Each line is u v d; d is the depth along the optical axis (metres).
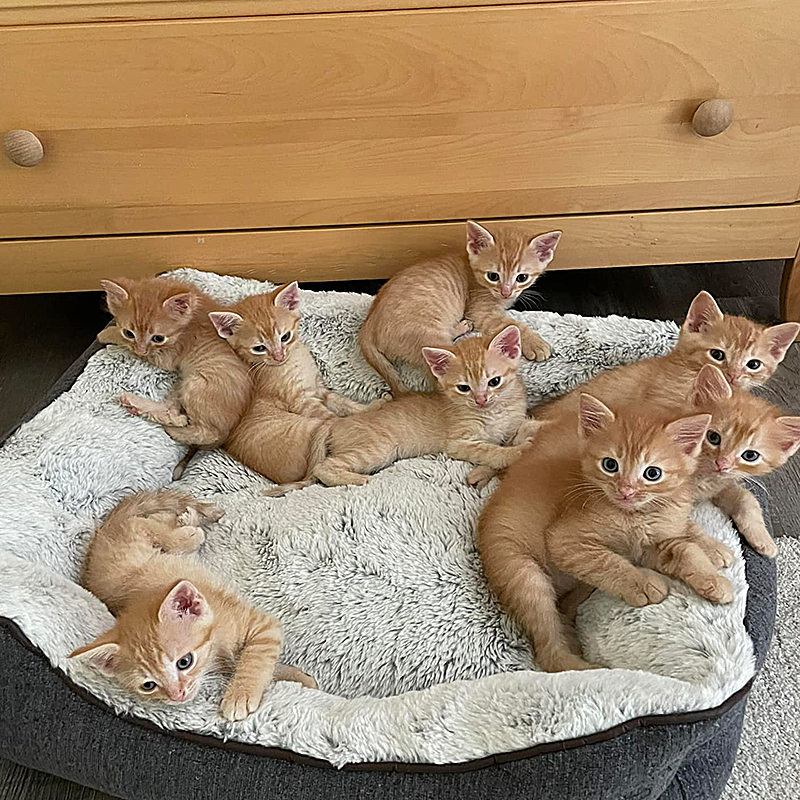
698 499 0.65
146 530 0.66
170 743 0.52
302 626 0.63
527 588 0.61
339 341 0.82
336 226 0.80
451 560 0.65
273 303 0.75
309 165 0.75
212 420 0.75
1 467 0.67
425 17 0.67
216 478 0.75
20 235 0.80
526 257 0.75
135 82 0.69
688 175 0.77
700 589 0.57
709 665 0.54
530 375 0.79
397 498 0.69
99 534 0.66
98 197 0.77
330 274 0.84
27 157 0.71
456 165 0.76
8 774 0.60
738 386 0.65
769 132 0.75
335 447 0.74
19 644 0.54
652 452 0.56
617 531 0.59
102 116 0.71
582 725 0.49
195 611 0.53
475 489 0.70
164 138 0.73
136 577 0.62
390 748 0.50
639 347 0.78
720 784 0.55
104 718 0.52
